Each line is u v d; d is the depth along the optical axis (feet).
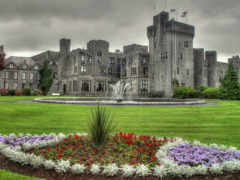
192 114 59.93
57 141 26.30
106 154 22.62
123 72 251.19
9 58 288.30
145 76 222.89
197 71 248.93
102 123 24.62
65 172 19.25
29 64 286.25
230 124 44.62
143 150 23.71
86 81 218.79
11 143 26.03
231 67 172.65
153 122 46.29
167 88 207.10
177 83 204.54
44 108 73.00
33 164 20.16
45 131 36.86
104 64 249.14
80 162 20.52
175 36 213.66
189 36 224.74
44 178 18.60
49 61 300.61
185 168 18.48
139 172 18.39
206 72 255.70
